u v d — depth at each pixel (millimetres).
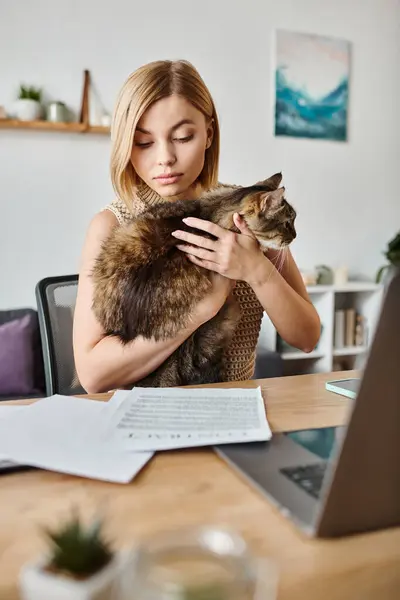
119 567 306
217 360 1184
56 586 290
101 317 1069
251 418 708
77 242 2617
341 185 3164
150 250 1090
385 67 3191
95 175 2611
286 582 371
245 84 2857
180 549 295
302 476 535
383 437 417
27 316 2338
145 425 676
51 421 686
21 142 2463
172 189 1181
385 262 3295
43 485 526
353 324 3055
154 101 1078
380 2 3129
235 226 1163
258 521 456
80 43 2508
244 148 2898
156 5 2627
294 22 2932
